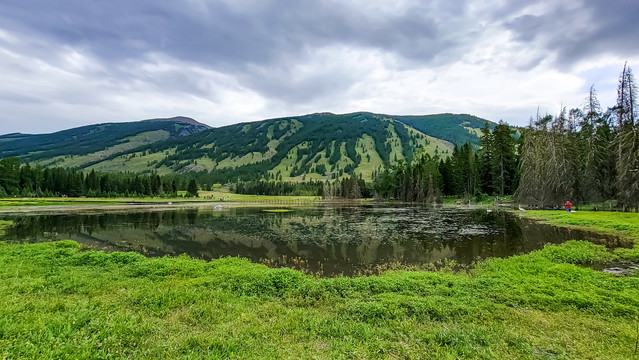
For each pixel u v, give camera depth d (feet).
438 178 305.32
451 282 40.45
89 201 319.27
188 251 77.20
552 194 160.66
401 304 31.78
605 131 170.50
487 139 263.70
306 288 37.60
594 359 20.83
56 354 19.38
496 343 23.27
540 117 189.78
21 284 36.42
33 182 387.55
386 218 155.12
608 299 32.83
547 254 58.70
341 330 25.38
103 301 31.81
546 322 27.30
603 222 96.53
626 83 131.75
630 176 124.88
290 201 407.85
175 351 21.12
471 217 148.46
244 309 30.32
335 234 102.58
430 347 22.77
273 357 20.76
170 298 32.48
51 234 103.91
